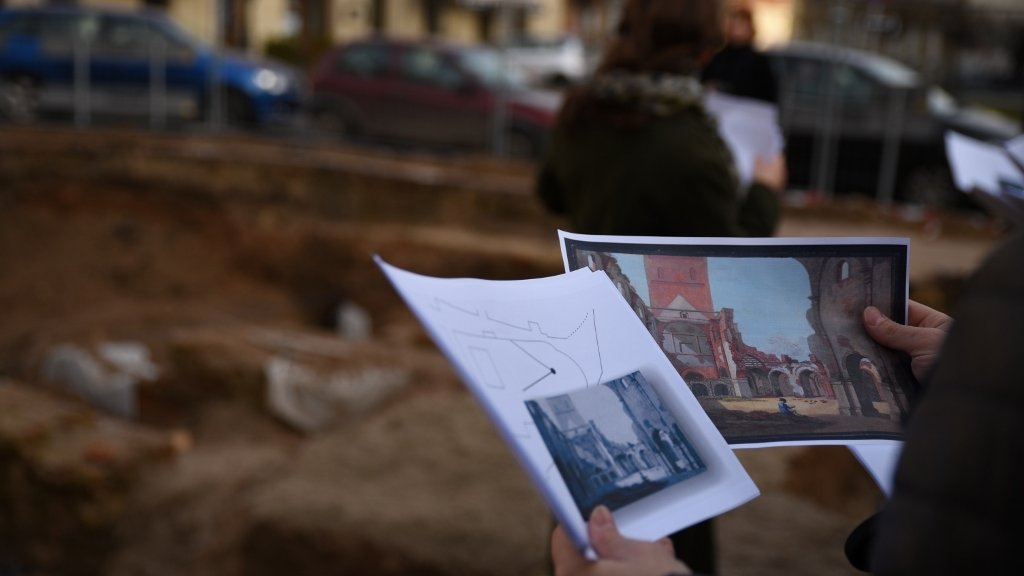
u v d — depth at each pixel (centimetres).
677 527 88
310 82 1269
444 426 395
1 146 968
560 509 83
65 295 895
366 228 952
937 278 630
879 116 1057
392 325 876
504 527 315
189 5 1852
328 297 922
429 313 90
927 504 65
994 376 64
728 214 193
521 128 1191
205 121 1277
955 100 1291
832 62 1058
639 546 84
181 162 990
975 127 1049
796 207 927
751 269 112
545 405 91
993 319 65
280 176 992
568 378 94
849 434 99
